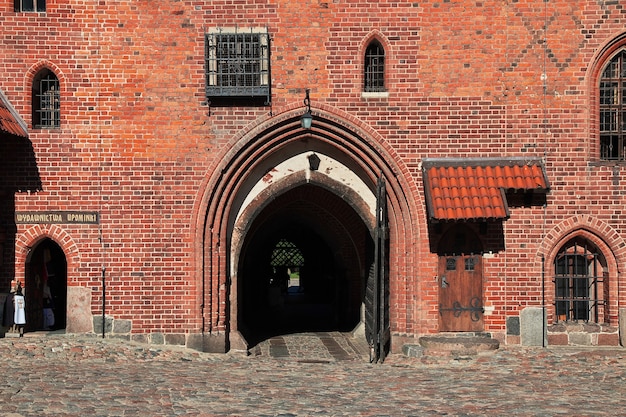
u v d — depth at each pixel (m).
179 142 17.41
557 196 17.33
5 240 17.28
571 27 17.38
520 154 17.41
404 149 17.48
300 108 17.45
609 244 17.30
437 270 17.39
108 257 17.33
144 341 17.30
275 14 17.42
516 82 17.41
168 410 11.11
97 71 17.38
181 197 17.39
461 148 17.42
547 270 17.31
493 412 11.12
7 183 17.30
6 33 17.27
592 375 13.93
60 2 17.31
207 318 17.45
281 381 13.67
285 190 18.27
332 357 18.38
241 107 17.47
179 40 17.39
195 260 17.36
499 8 17.41
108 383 12.88
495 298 17.33
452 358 16.20
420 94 17.44
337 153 18.23
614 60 17.58
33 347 15.86
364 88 17.61
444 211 16.53
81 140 17.34
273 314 29.47
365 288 22.41
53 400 11.45
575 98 17.38
